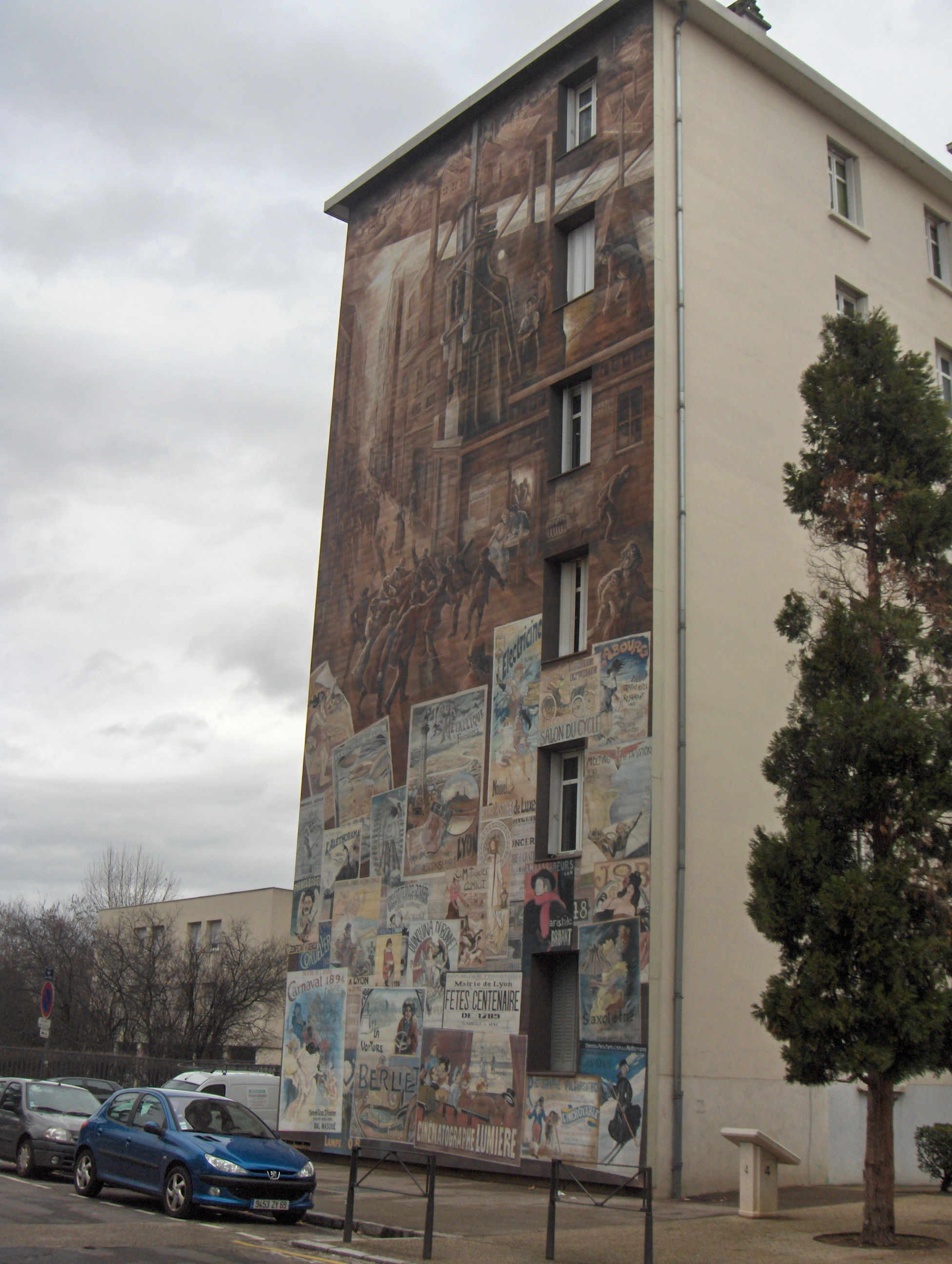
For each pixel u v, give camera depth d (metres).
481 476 28.28
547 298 27.66
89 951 55.91
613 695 23.62
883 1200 15.25
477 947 25.16
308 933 30.02
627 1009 21.67
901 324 30.73
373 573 31.00
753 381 26.28
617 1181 20.91
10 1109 23.38
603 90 27.61
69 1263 12.83
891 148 31.23
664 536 23.75
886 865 15.73
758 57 28.31
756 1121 22.16
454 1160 24.27
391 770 28.69
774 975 17.91
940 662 17.59
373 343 33.06
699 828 22.77
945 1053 15.81
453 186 31.48
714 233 26.41
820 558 25.30
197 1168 16.95
